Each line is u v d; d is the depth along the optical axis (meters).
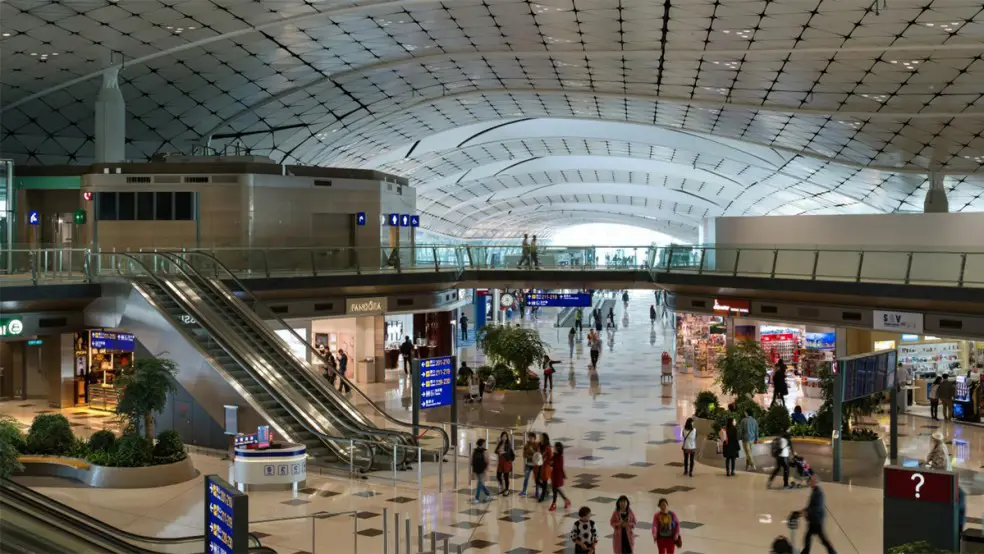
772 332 39.56
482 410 31.61
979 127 44.16
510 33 44.62
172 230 33.47
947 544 12.51
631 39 41.94
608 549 15.69
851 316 28.72
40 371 30.28
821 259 29.48
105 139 44.84
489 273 40.84
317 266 32.66
